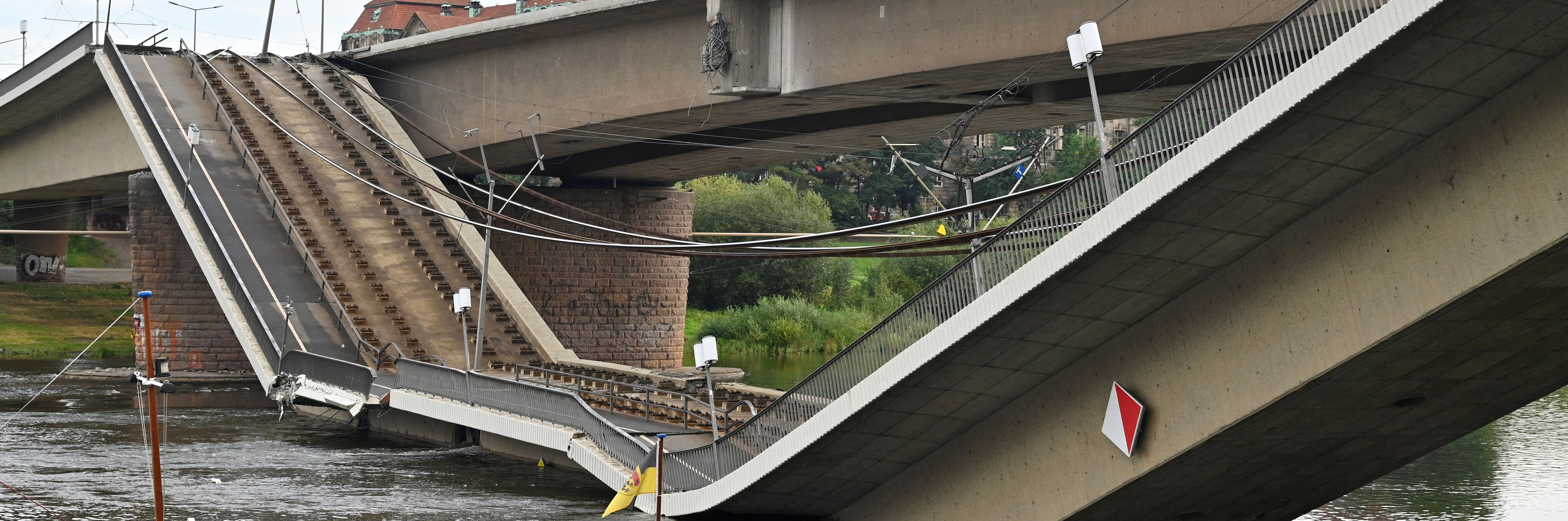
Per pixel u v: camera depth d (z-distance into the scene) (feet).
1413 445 81.05
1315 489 85.71
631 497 83.61
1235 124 60.29
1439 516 92.68
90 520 91.30
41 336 235.20
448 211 174.81
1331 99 57.62
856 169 426.92
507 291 161.99
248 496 100.12
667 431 105.40
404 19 441.27
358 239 167.32
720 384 130.21
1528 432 131.13
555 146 180.96
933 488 87.51
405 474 109.09
